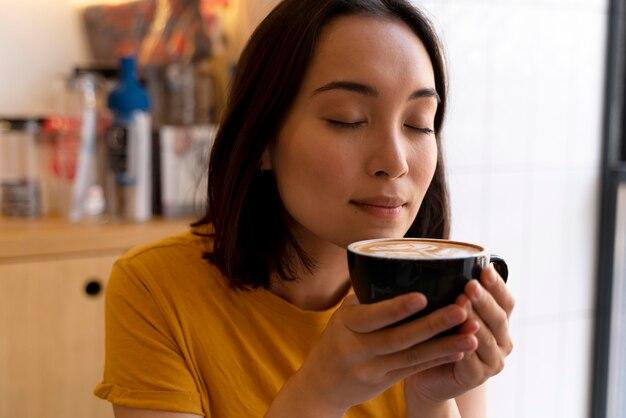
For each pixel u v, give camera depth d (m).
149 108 1.89
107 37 2.07
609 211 2.19
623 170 2.15
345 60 0.74
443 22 1.89
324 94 0.74
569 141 2.13
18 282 1.63
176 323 0.88
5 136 1.88
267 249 0.88
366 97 0.74
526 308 2.14
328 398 0.70
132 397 0.86
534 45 2.03
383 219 0.75
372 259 0.62
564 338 2.22
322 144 0.75
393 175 0.74
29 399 1.67
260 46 0.81
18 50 2.00
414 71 0.74
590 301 2.24
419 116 0.76
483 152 2.00
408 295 0.59
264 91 0.80
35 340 1.66
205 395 0.88
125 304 0.89
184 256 0.92
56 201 1.91
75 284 1.69
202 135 1.91
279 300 0.90
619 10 2.13
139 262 0.92
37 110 2.04
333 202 0.75
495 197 2.04
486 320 0.64
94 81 1.94
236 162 0.84
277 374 0.89
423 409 0.80
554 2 2.05
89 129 1.89
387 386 0.68
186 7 2.11
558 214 2.15
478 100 1.97
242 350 0.89
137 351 0.87
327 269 0.91
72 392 1.71
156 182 1.92
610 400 2.27
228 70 1.95
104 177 1.91
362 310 0.62
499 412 2.15
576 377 2.25
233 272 0.88
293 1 0.79
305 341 0.90
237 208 0.86
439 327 0.60
